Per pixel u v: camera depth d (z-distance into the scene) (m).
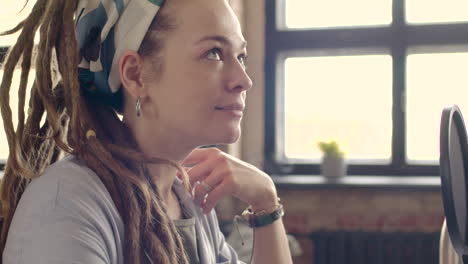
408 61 3.99
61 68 0.90
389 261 3.76
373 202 3.75
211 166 1.09
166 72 0.88
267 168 4.19
